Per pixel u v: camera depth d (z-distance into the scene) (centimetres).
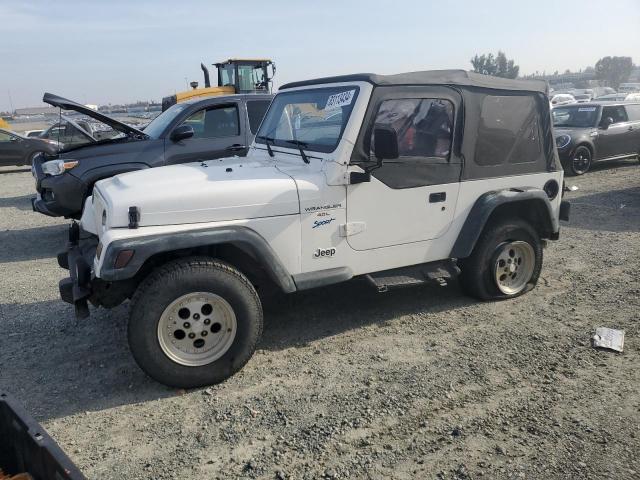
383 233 450
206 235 372
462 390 368
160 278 362
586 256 657
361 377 390
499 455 302
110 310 530
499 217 518
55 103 670
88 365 423
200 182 398
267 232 400
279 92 529
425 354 423
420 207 461
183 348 377
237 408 356
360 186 431
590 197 1010
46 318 518
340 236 431
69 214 748
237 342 385
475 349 428
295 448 313
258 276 425
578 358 407
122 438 329
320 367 408
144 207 368
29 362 430
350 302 534
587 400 351
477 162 484
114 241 353
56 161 720
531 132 516
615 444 307
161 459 309
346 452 309
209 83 1479
